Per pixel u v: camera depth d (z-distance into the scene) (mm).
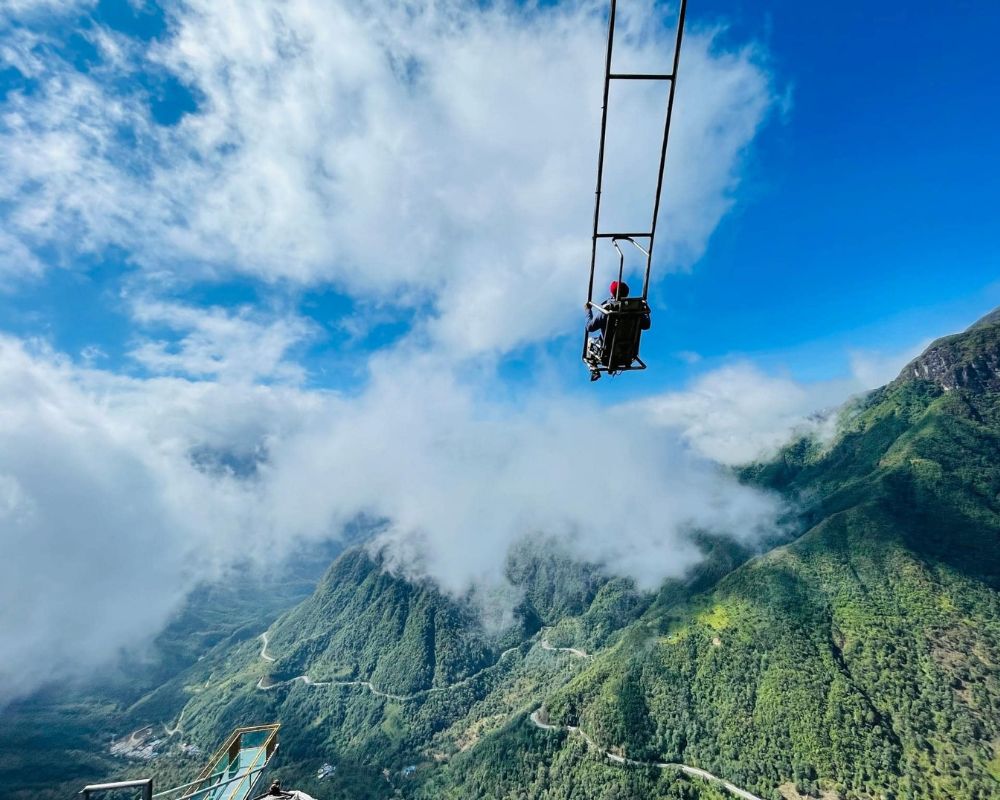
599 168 9977
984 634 189000
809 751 165125
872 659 190625
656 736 193000
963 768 143250
